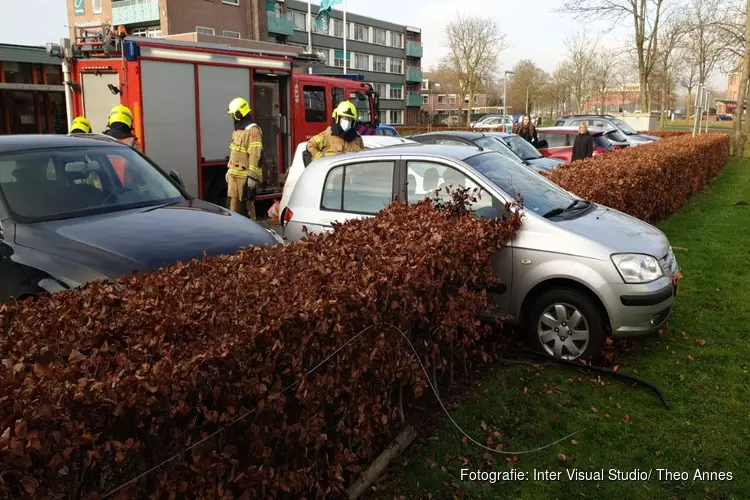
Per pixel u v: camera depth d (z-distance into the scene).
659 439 3.90
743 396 4.41
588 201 6.17
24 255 4.38
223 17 42.91
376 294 3.03
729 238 9.62
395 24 81.94
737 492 3.38
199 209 5.41
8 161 5.19
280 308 2.61
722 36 33.19
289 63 11.95
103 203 5.21
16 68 14.15
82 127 9.24
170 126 9.95
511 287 5.08
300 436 2.71
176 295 2.86
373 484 3.37
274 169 12.16
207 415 2.28
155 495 2.18
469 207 5.36
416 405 4.18
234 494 2.52
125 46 9.41
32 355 2.27
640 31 36.31
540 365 4.94
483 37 68.31
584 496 3.39
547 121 82.56
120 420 2.05
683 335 5.53
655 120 37.25
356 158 6.04
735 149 26.48
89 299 2.87
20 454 1.74
